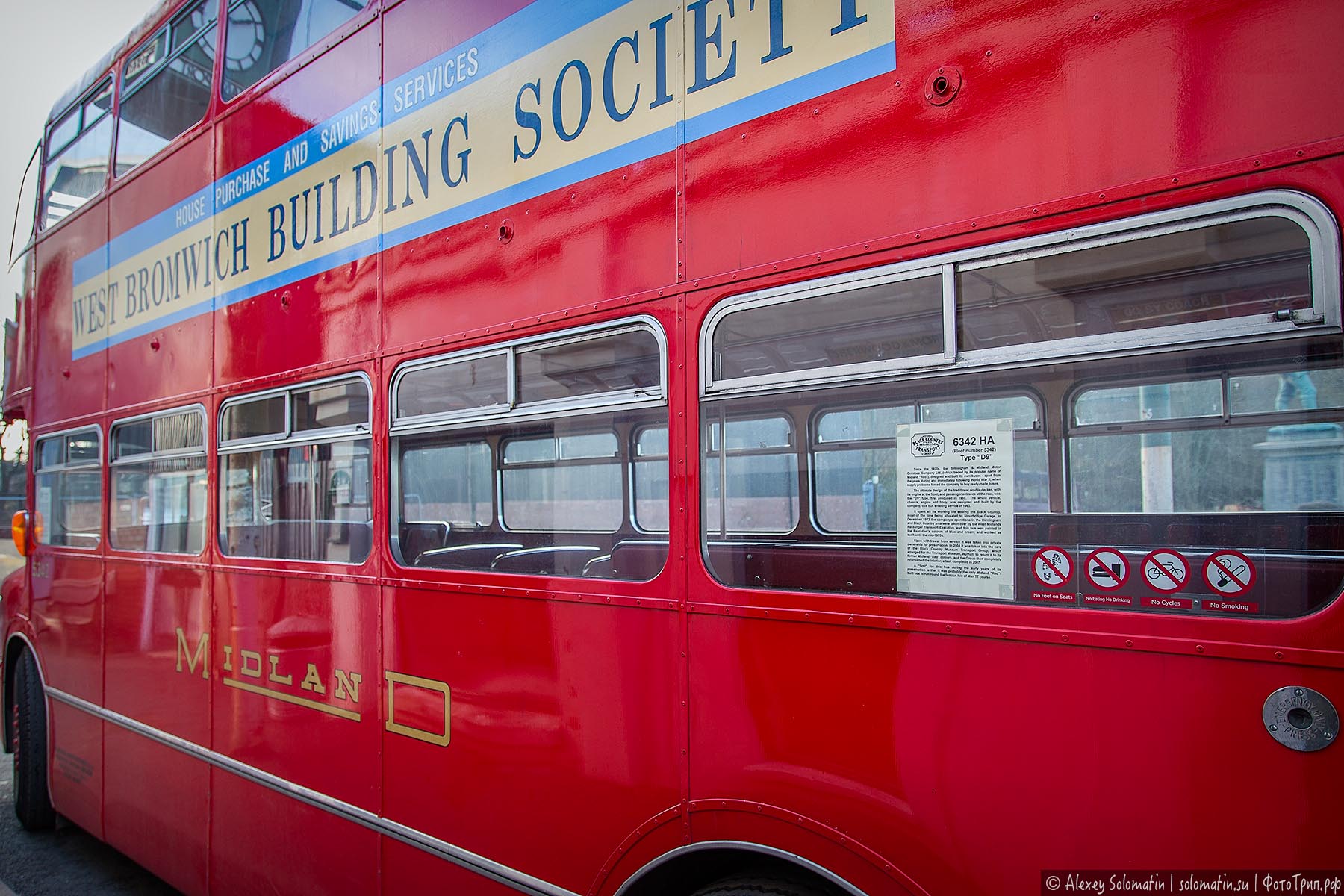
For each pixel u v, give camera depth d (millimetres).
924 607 1791
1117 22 1603
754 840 2021
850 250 1909
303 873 3312
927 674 1781
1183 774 1493
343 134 3283
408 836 2881
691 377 2172
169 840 4078
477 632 2688
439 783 2787
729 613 2086
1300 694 1398
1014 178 1705
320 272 3357
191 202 4156
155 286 4418
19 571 5762
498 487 3619
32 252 5938
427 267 2906
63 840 5242
